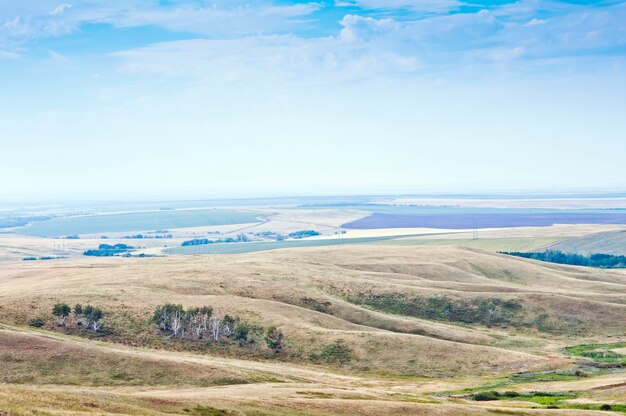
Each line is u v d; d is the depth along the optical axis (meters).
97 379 91.19
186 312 147.25
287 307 161.62
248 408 63.50
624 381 104.00
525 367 127.19
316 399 71.88
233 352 133.88
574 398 92.50
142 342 133.75
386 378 119.62
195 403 62.28
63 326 136.62
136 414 54.28
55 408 50.00
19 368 93.19
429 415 68.94
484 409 73.31
